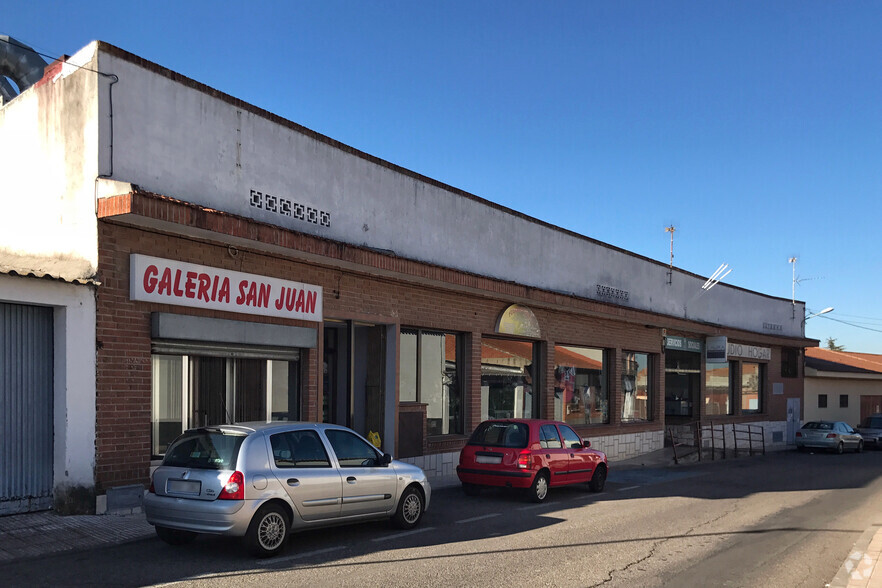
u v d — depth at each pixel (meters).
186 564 7.49
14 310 9.30
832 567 8.64
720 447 28.77
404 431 15.29
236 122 11.87
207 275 11.10
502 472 12.98
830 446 29.64
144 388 10.26
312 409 13.08
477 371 17.52
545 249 20.11
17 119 11.23
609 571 8.02
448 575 7.50
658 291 26.00
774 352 34.41
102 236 9.83
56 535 8.49
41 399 9.48
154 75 10.70
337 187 13.73
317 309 13.19
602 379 23.42
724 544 9.80
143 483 10.19
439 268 15.22
